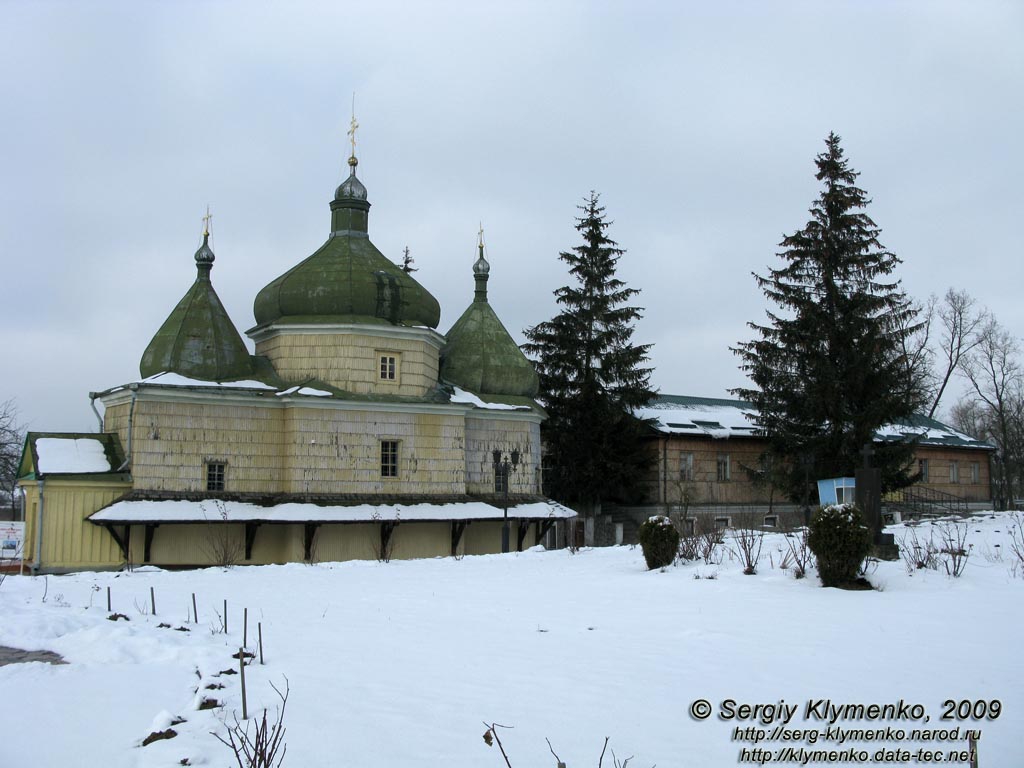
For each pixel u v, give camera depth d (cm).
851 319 3953
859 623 1334
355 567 2322
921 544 2361
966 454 5628
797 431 4094
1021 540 2372
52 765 773
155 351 3344
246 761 770
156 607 1598
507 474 3628
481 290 4203
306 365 3447
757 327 4144
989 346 5778
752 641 1219
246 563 3253
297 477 3275
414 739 823
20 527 4209
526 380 4088
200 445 3184
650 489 4569
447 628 1359
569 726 858
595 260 4581
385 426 3466
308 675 1059
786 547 2256
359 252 3656
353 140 3803
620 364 4453
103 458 3130
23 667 1106
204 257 3478
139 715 913
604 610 1513
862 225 4047
